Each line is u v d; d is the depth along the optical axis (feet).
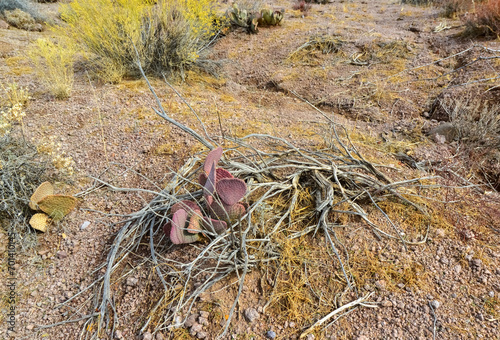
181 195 8.99
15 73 16.49
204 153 10.99
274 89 17.12
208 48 21.11
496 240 7.99
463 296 6.98
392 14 25.59
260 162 9.87
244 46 21.22
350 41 19.79
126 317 7.33
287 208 8.92
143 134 12.34
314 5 31.48
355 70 17.44
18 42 20.83
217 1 28.63
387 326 6.67
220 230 7.99
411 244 8.10
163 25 17.48
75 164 11.19
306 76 17.51
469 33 18.02
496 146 10.91
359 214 8.35
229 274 7.57
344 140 12.10
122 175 10.86
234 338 6.71
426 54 17.62
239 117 13.62
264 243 8.12
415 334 6.48
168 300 7.30
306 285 7.46
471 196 9.42
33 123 12.80
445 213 8.80
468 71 15.03
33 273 8.52
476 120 12.46
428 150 11.30
